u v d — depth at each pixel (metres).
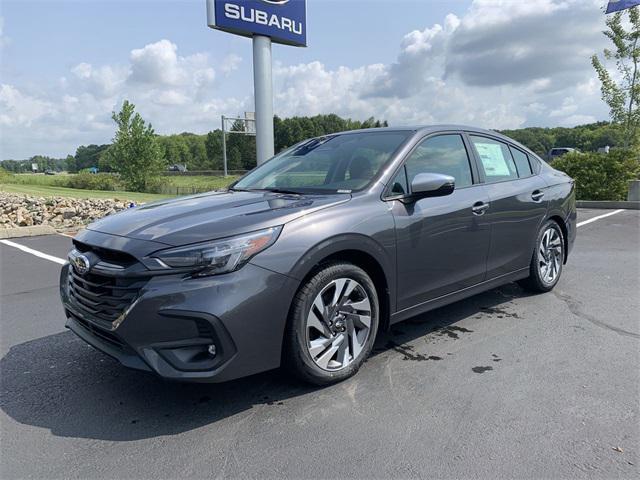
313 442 2.60
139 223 3.11
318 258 3.00
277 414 2.89
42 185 45.12
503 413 2.84
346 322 3.26
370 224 3.29
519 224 4.60
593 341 3.89
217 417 2.88
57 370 3.59
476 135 4.52
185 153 138.12
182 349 2.68
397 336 4.09
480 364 3.52
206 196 3.93
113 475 2.37
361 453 2.49
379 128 4.35
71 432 2.76
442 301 3.93
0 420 2.89
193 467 2.41
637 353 3.65
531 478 2.27
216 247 2.70
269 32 11.46
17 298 5.59
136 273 2.68
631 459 2.40
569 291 5.29
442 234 3.78
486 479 2.27
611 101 14.96
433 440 2.59
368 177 3.59
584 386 3.15
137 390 3.25
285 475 2.33
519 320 4.41
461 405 2.95
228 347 2.69
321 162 4.08
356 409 2.93
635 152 14.05
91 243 3.01
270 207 3.17
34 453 2.56
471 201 4.05
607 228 9.59
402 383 3.24
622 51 14.42
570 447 2.50
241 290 2.71
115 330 2.72
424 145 3.95
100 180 46.22
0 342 4.18
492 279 4.41
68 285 3.37
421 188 3.42
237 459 2.47
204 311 2.62
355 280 3.26
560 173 5.55
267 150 11.85
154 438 2.68
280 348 2.91
